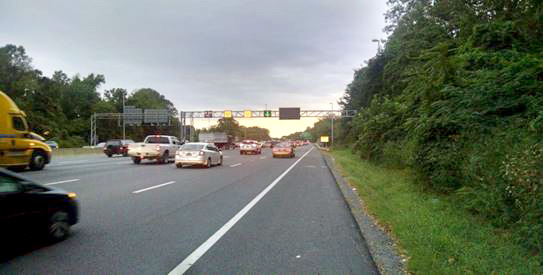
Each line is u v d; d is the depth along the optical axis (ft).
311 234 22.20
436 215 24.13
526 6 36.78
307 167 76.54
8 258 17.37
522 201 18.95
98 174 57.11
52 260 17.13
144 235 21.63
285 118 197.67
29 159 60.08
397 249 18.69
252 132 637.71
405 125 41.24
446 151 31.48
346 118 200.95
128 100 370.12
